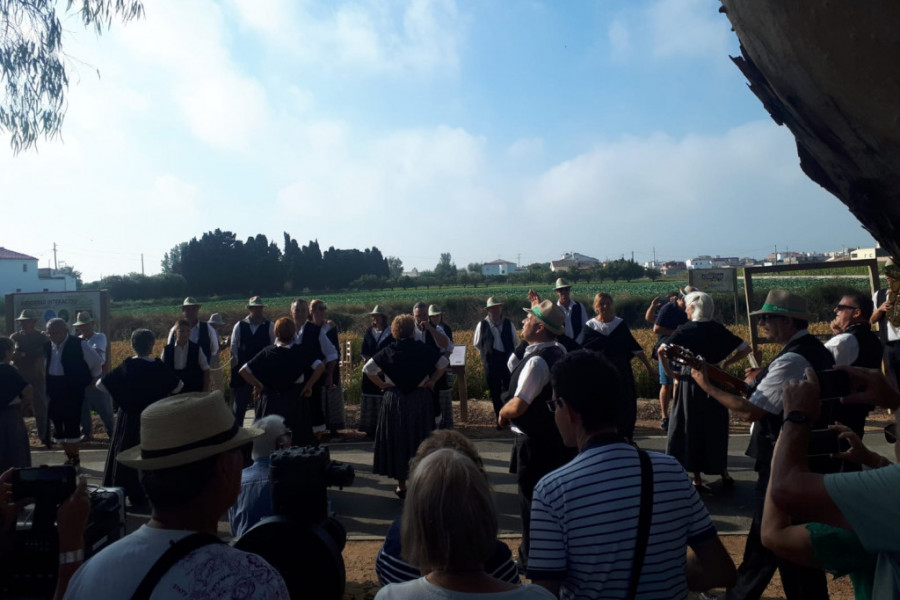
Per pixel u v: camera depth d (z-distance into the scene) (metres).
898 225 1.05
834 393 2.74
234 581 1.42
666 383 8.13
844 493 1.34
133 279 69.75
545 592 1.56
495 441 8.25
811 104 1.03
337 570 2.21
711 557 2.08
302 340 8.07
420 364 5.83
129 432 5.94
